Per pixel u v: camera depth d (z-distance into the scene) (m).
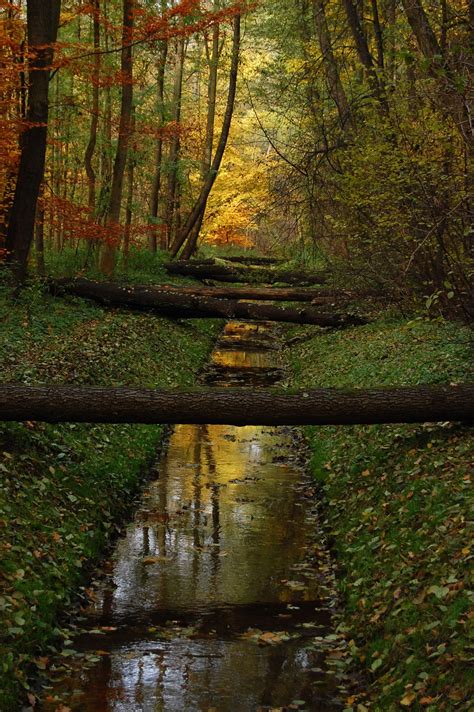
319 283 24.56
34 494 8.14
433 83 10.54
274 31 22.33
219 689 5.79
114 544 8.60
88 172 22.91
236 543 8.69
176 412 8.65
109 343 15.09
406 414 8.68
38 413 8.50
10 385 8.54
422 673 5.17
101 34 22.44
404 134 12.52
